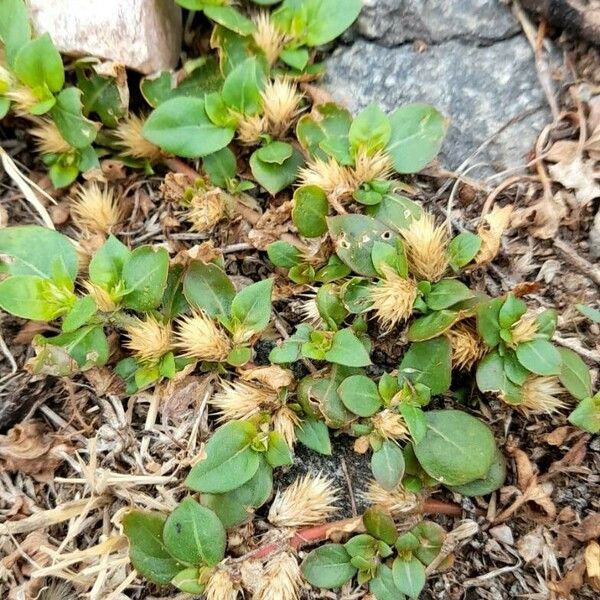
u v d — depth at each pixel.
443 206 0.13
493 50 0.13
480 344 0.12
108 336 0.12
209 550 0.11
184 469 0.12
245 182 0.13
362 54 0.14
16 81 0.12
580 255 0.13
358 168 0.12
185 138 0.12
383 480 0.11
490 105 0.13
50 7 0.13
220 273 0.12
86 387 0.12
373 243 0.12
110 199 0.13
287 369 0.12
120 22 0.12
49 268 0.12
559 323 0.12
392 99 0.13
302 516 0.11
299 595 0.11
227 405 0.12
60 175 0.13
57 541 0.12
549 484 0.12
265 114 0.13
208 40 0.14
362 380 0.11
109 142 0.13
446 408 0.12
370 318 0.12
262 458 0.11
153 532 0.11
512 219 0.13
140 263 0.11
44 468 0.12
